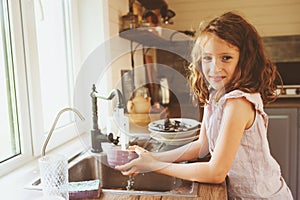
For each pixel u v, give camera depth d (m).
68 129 1.63
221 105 1.10
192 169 0.98
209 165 0.96
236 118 1.01
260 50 1.20
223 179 0.95
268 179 1.15
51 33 1.63
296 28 3.10
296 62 3.04
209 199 0.83
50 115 1.60
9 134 1.26
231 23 1.15
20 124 1.27
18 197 0.89
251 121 1.08
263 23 3.15
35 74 1.34
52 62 1.64
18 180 1.05
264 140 1.13
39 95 1.36
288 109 2.57
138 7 2.67
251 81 1.16
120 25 2.19
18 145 1.28
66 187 0.84
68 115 1.78
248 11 3.16
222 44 1.14
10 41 1.24
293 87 2.79
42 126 1.39
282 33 3.12
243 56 1.16
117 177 1.25
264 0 3.12
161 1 2.61
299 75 3.03
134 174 1.16
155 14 2.72
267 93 1.27
